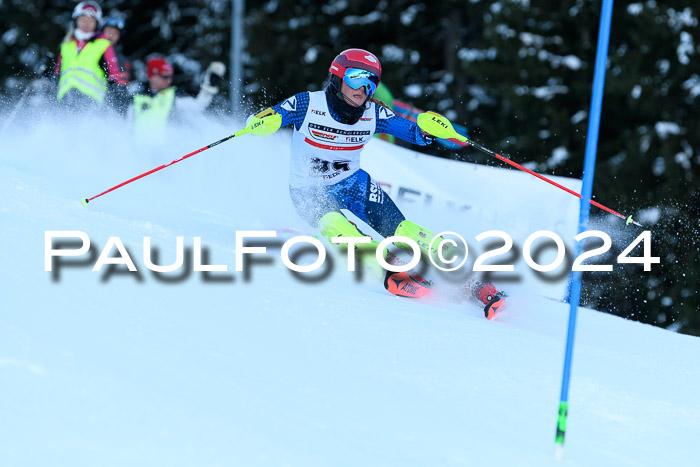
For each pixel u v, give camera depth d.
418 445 7.81
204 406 7.09
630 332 18.09
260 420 7.20
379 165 22.48
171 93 27.06
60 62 26.94
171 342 8.65
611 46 53.31
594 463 8.66
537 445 8.79
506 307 15.34
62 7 79.06
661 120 50.31
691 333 42.81
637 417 10.68
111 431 6.24
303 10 68.44
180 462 6.10
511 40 55.09
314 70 67.56
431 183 22.69
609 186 48.97
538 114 54.78
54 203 15.32
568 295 20.56
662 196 47.44
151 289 10.54
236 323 10.05
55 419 6.19
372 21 67.69
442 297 15.81
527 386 10.71
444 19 69.81
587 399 10.87
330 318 11.38
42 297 8.75
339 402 8.37
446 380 10.10
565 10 53.41
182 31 78.62
